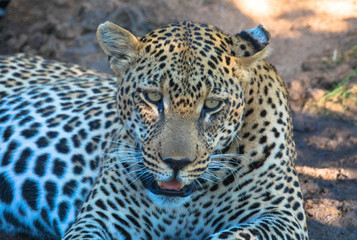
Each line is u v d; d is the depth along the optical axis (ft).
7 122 29.45
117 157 24.03
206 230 23.73
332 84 40.81
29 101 30.25
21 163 27.84
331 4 50.44
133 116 21.35
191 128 20.13
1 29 48.62
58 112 29.14
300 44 45.52
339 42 45.47
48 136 28.12
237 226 21.42
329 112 38.09
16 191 27.71
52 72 34.47
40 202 27.37
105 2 49.60
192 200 23.07
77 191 27.07
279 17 48.93
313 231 27.86
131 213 23.62
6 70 33.42
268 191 23.16
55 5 50.83
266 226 21.68
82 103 29.53
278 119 23.39
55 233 27.35
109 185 23.85
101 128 27.68
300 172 32.89
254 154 22.76
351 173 32.50
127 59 21.70
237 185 23.00
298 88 40.65
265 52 21.50
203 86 20.10
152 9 48.98
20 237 27.66
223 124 21.01
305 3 50.49
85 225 22.57
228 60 21.03
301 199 23.98
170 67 20.10
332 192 30.94
